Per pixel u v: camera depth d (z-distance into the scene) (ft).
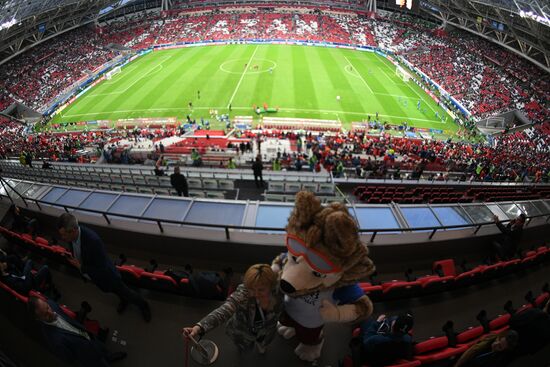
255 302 11.91
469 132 144.77
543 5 148.56
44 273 21.25
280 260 12.91
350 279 10.78
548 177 91.15
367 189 54.13
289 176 59.11
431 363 15.98
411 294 22.34
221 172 60.75
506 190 58.95
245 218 25.52
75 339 14.06
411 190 54.70
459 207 30.53
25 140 126.52
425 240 25.81
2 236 28.32
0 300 20.03
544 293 22.25
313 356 16.11
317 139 121.29
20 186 33.32
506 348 13.67
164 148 108.27
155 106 157.79
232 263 24.20
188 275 20.97
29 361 18.15
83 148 117.39
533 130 146.41
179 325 19.26
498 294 24.40
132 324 19.48
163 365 17.35
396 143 124.06
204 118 146.51
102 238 26.08
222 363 16.71
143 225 25.22
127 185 50.44
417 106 161.89
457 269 27.30
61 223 14.93
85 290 22.26
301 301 12.50
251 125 140.67
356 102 161.68
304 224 10.40
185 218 25.86
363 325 17.37
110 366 17.34
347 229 9.62
